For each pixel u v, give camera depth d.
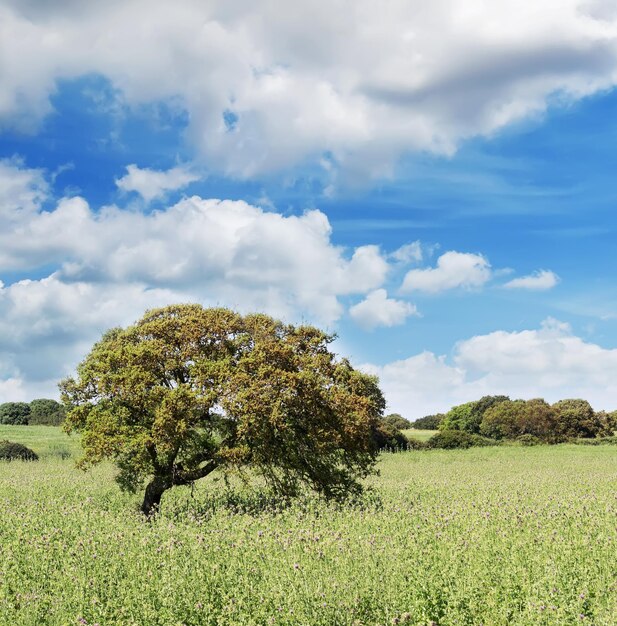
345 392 19.91
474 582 9.82
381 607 9.34
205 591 9.81
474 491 22.73
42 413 85.12
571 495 20.53
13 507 17.91
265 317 20.25
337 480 19.91
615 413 96.88
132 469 19.34
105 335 23.78
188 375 19.45
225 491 20.92
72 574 10.38
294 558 11.00
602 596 9.51
